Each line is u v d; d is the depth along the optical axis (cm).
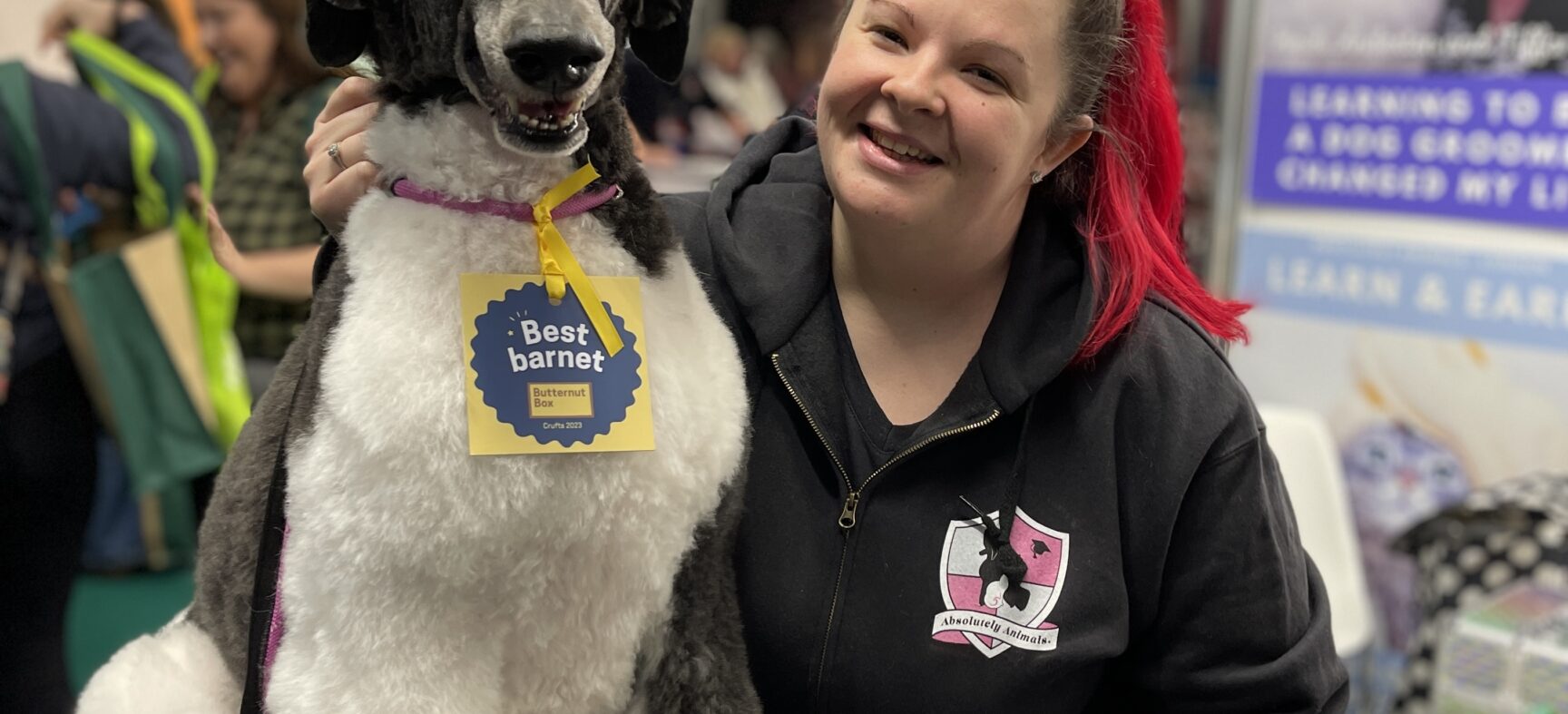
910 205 107
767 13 347
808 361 117
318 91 220
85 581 321
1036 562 113
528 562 87
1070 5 107
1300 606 120
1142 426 116
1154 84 120
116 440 248
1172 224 128
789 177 129
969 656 112
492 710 91
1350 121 252
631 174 99
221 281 247
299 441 88
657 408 92
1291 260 266
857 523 114
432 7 90
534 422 87
